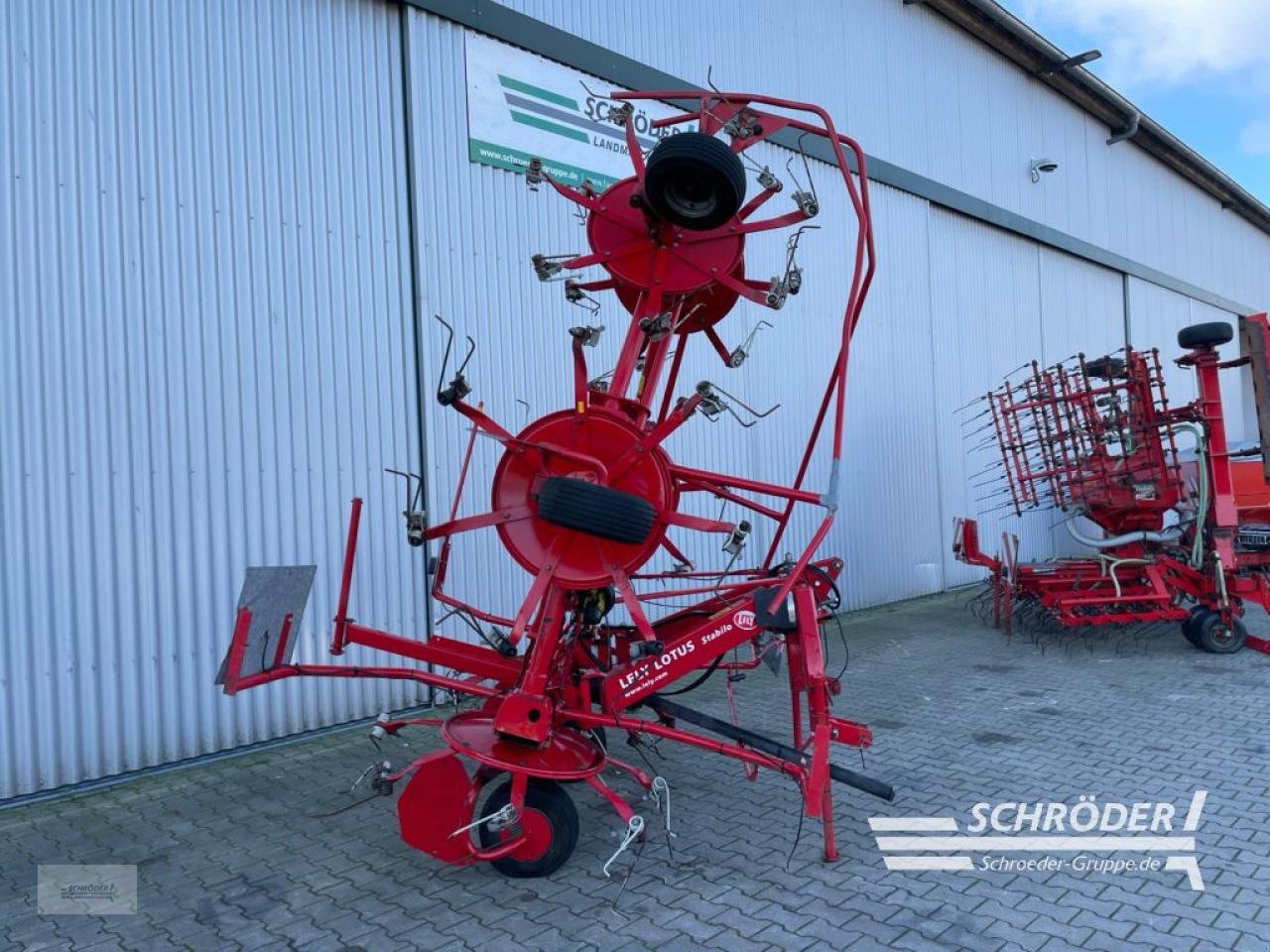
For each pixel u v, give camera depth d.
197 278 5.82
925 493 12.19
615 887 3.92
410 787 3.92
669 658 4.26
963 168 13.16
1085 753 5.63
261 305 6.11
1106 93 15.86
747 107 4.76
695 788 5.16
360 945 3.47
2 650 5.00
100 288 5.41
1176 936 3.40
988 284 13.80
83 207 5.36
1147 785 5.02
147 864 4.26
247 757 5.87
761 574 5.12
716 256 4.72
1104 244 16.86
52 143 5.26
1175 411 8.78
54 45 5.29
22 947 3.51
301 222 6.34
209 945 3.50
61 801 5.09
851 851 4.25
